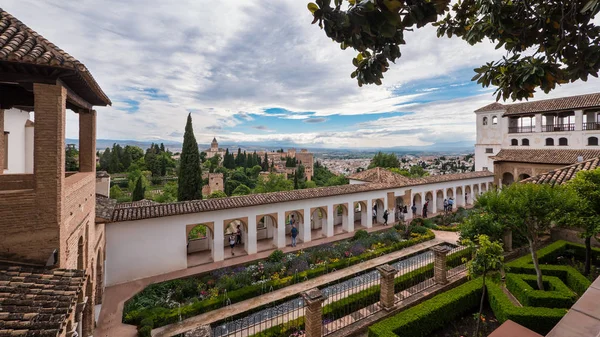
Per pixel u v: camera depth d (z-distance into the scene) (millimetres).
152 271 13188
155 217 13062
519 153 29016
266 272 12992
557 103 27922
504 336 4262
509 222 9727
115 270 12430
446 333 8141
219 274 13125
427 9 2100
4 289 4645
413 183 23703
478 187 29781
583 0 2779
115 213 12609
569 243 12953
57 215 5523
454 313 8594
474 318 8625
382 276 9070
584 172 9891
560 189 9328
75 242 6883
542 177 14828
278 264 13617
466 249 12742
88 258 8414
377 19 1911
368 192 21156
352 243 16906
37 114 5438
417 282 11211
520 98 3475
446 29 4117
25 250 5293
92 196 9164
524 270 10516
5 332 3869
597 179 9406
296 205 17594
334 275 13008
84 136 9352
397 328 7359
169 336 8750
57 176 5555
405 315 7871
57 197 5535
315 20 2137
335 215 22609
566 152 25703
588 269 10531
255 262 14867
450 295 8867
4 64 5086
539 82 3104
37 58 5027
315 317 7242
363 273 13430
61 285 4953
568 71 3084
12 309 4273
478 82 3689
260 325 8562
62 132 5723
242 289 11219
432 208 25750
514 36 3238
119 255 12523
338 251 15461
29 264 5293
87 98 8562
